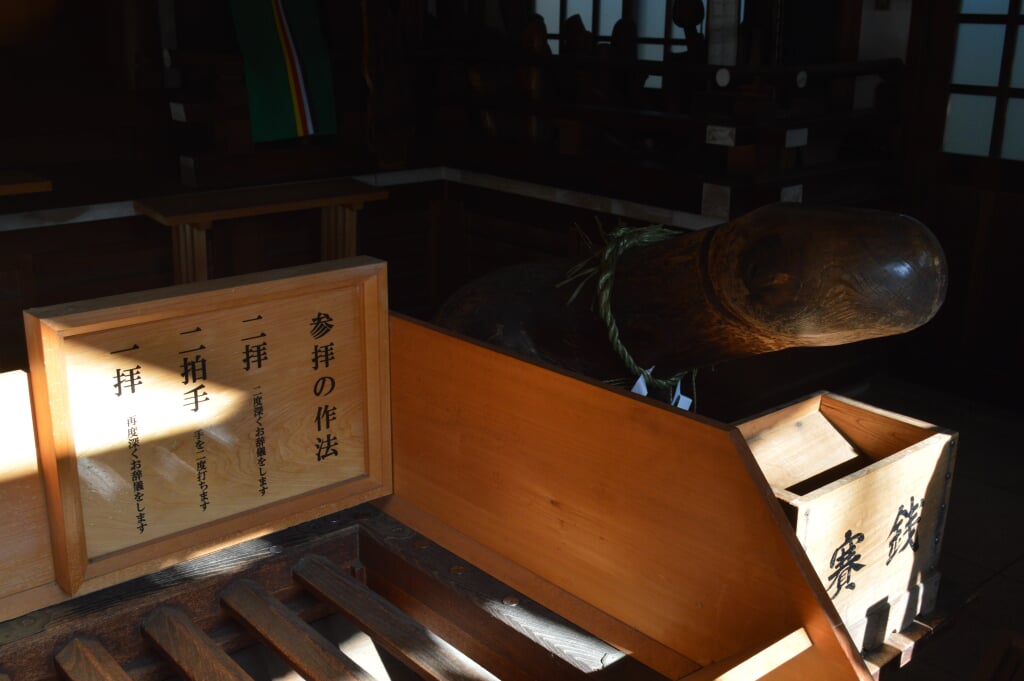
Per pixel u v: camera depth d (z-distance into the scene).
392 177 4.92
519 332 2.03
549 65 4.37
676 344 1.94
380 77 4.74
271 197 4.24
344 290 1.74
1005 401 4.24
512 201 4.78
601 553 1.53
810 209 1.71
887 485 1.67
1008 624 2.71
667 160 4.20
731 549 1.33
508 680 1.62
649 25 4.82
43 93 4.17
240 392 1.65
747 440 1.81
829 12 4.46
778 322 1.69
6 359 3.96
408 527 1.86
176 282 4.15
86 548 1.54
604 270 1.97
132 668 1.57
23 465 1.48
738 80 3.71
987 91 4.08
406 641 1.57
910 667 2.51
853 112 4.18
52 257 4.00
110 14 4.29
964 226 4.25
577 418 1.50
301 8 4.48
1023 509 3.37
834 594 1.63
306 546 1.79
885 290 1.57
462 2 5.13
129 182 4.33
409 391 1.81
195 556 1.65
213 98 4.42
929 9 4.18
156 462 1.58
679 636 1.44
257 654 1.79
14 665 1.47
